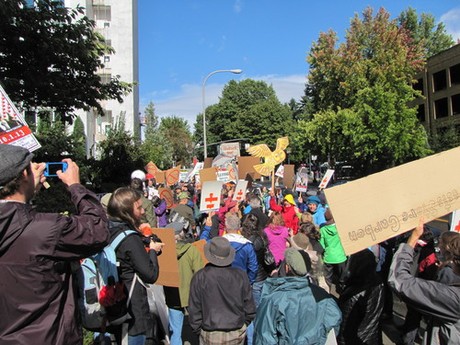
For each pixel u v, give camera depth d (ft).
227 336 12.78
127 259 10.86
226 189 43.42
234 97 249.96
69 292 7.68
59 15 31.65
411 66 140.46
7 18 27.50
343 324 16.58
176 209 28.99
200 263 17.42
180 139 270.67
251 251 17.49
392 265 9.83
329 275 21.53
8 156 7.04
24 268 6.87
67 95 34.60
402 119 126.11
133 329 10.83
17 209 6.99
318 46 152.46
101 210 7.97
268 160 42.39
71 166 8.35
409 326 17.97
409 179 10.27
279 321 11.24
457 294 8.98
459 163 10.63
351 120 129.18
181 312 17.30
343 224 9.80
